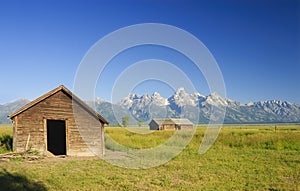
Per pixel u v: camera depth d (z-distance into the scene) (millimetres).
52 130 28453
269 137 31062
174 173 15570
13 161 19172
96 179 13578
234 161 19469
